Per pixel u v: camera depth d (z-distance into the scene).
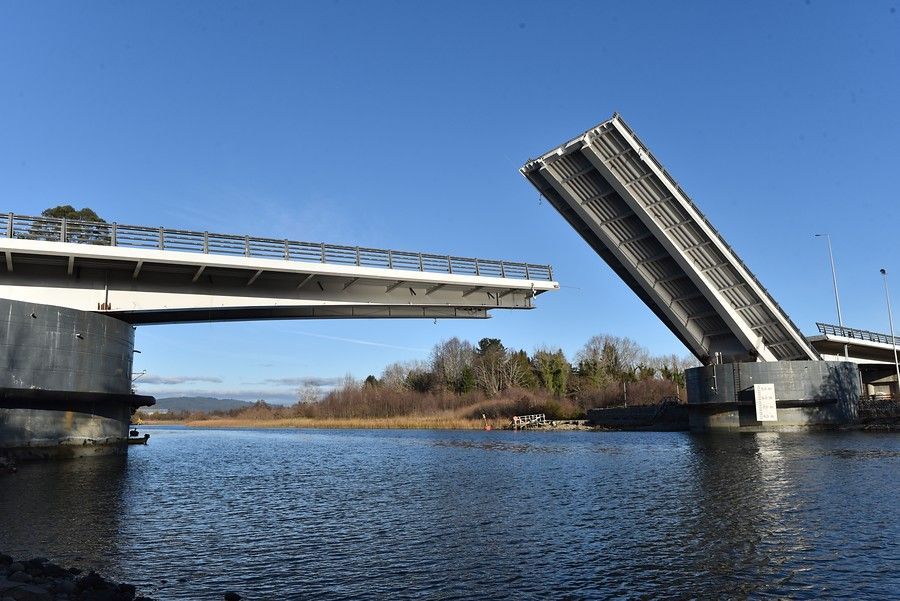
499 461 28.31
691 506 14.77
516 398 86.94
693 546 10.79
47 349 24.92
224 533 12.46
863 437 36.47
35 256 25.55
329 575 9.33
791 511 13.69
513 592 8.43
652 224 35.81
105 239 26.78
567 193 35.72
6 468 21.47
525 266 37.22
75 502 15.80
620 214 36.53
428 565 9.87
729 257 37.47
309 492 18.84
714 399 45.25
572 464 25.94
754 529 11.99
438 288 35.50
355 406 111.44
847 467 21.44
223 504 16.38
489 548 10.98
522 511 14.68
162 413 189.12
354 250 31.92
